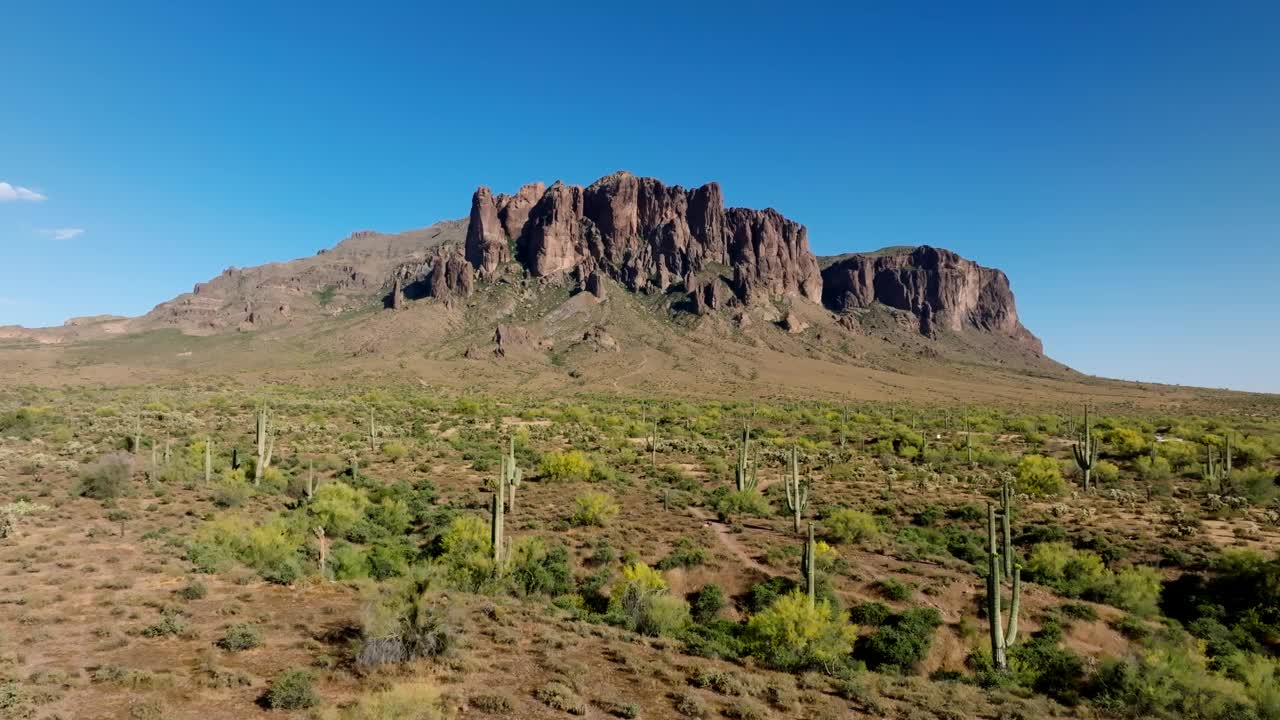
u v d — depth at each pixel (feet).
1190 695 64.54
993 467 224.53
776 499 166.81
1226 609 93.91
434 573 88.69
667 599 83.92
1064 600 94.27
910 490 182.50
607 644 66.80
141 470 152.76
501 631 64.59
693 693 52.54
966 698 61.52
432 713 42.24
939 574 102.06
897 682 66.33
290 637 59.88
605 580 98.32
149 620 61.93
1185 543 121.29
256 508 126.93
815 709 53.47
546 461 181.68
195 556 86.17
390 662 53.88
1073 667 73.31
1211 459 190.80
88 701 43.47
